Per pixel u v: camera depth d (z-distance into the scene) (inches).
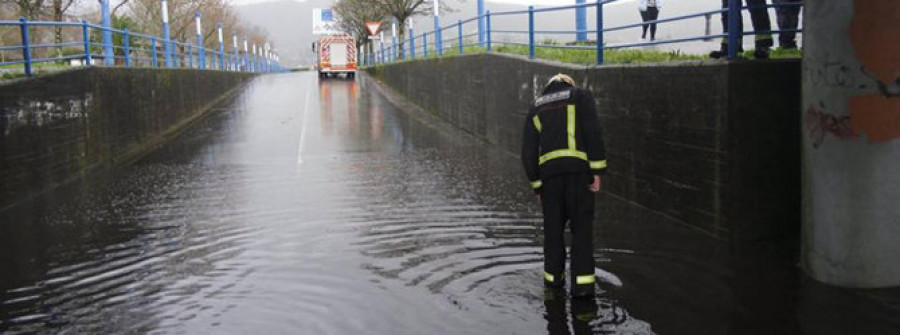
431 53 1144.8
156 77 786.2
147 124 739.4
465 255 275.7
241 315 214.5
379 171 507.2
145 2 1566.2
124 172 531.8
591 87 412.8
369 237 311.1
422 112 973.8
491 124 656.4
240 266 269.4
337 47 1939.0
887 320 195.8
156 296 235.0
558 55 562.6
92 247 304.5
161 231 332.8
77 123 521.3
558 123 219.9
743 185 280.4
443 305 217.3
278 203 396.5
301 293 234.4
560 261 228.1
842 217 222.8
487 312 209.6
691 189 310.3
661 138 333.7
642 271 247.0
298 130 792.3
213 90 1234.0
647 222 323.0
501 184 442.9
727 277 237.6
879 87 215.8
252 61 2635.3
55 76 479.2
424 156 583.8
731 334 188.9
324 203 393.1
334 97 1253.1
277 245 301.6
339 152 617.6
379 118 902.4
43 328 207.2
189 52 1101.1
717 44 558.9
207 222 350.3
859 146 218.8
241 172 518.0
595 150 216.1
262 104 1146.7
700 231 303.6
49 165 464.8
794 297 216.4
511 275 246.5
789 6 284.4
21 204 409.7
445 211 363.3
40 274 264.2
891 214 221.3
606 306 212.2
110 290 242.7
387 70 1536.7
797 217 285.9
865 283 223.0
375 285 240.7
